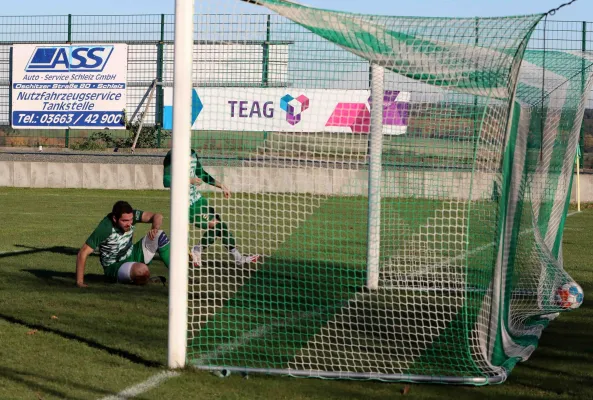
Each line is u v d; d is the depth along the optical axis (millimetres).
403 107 10008
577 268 13133
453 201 12758
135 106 31062
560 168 10734
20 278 11141
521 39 7184
